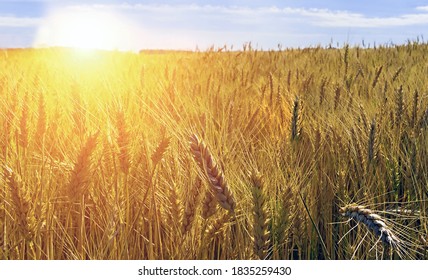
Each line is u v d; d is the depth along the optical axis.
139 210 2.98
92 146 2.65
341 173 3.75
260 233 2.36
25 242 3.06
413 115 4.99
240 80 7.43
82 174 2.65
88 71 8.10
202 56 11.18
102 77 6.94
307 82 6.90
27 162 3.43
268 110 5.61
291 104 5.87
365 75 7.99
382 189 4.07
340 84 6.78
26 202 2.53
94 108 4.88
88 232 3.37
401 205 3.87
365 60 10.76
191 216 2.57
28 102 3.95
